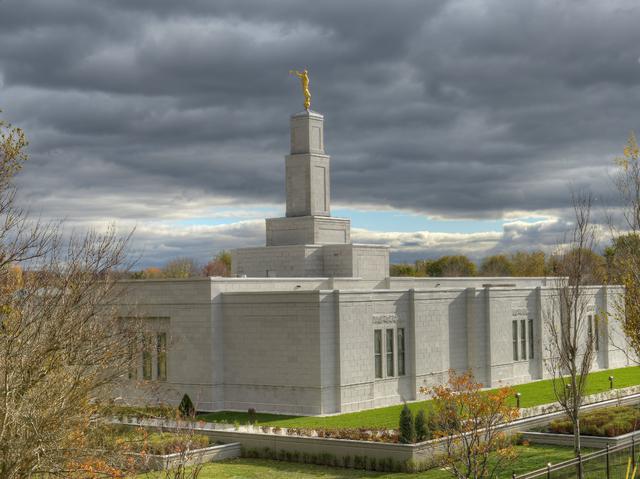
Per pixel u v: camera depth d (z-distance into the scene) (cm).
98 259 2636
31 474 2228
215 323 4934
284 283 5372
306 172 6109
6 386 2139
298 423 4350
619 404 4600
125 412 3828
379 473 3431
